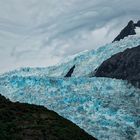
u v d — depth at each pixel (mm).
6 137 34844
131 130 168750
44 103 195750
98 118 177000
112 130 168500
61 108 188375
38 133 36719
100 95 199625
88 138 39188
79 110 183750
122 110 182000
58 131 37812
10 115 39531
